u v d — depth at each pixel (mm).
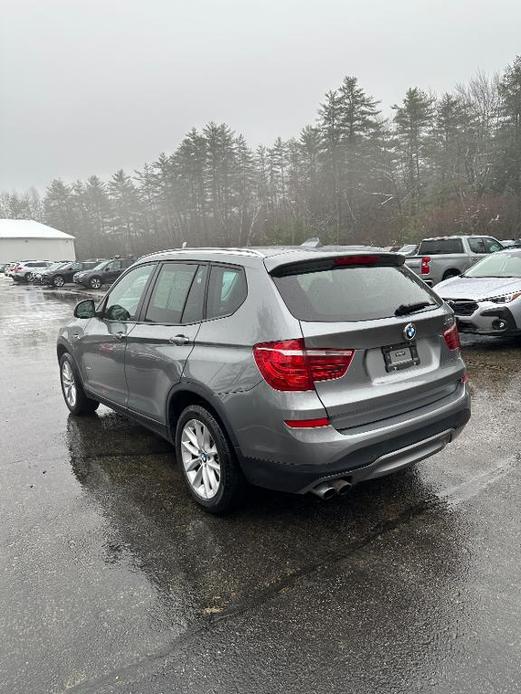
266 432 2877
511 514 3295
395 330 3033
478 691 2018
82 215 86000
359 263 3289
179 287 3703
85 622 2465
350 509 3439
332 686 2070
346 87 51188
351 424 2875
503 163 42094
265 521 3330
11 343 11141
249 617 2471
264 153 69875
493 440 4488
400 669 2137
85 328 4965
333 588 2656
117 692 2074
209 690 2072
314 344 2764
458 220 38688
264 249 3420
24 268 39344
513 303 7613
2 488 3910
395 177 53219
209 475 3400
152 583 2742
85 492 3816
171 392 3568
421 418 3102
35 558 2986
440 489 3662
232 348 3057
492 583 2646
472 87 49000
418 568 2789
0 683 2129
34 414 5812
